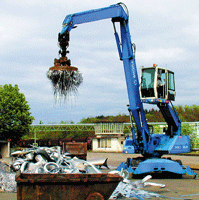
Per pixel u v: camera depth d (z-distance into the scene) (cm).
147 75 1518
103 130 5966
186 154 4297
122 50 1564
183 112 10269
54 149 1407
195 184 1298
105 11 1504
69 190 664
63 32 1330
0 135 4241
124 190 1023
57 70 1172
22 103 4281
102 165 2019
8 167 1357
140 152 1634
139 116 1577
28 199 649
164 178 1516
